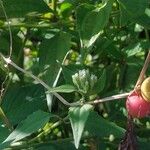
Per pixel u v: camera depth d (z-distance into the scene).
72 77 0.40
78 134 0.35
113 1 0.42
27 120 0.39
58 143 0.44
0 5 0.46
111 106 0.49
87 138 0.45
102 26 0.42
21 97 0.46
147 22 0.43
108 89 0.51
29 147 0.44
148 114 0.37
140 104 0.36
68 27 0.50
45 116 0.39
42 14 0.49
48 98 0.44
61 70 0.44
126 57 0.49
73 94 0.49
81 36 0.42
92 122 0.40
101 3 0.45
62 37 0.46
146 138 0.48
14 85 0.52
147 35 0.50
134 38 0.50
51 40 0.46
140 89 0.37
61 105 0.48
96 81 0.39
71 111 0.36
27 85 0.47
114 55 0.49
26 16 0.49
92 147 0.46
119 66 0.51
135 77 0.50
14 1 0.46
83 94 0.39
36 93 0.47
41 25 0.50
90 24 0.42
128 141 0.38
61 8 0.51
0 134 0.43
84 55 0.43
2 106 0.46
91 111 0.39
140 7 0.41
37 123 0.38
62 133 0.50
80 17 0.43
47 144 0.45
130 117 0.38
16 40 0.53
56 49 0.46
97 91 0.39
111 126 0.40
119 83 0.50
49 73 0.45
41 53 0.46
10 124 0.44
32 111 0.46
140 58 0.51
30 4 0.47
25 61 0.64
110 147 0.46
